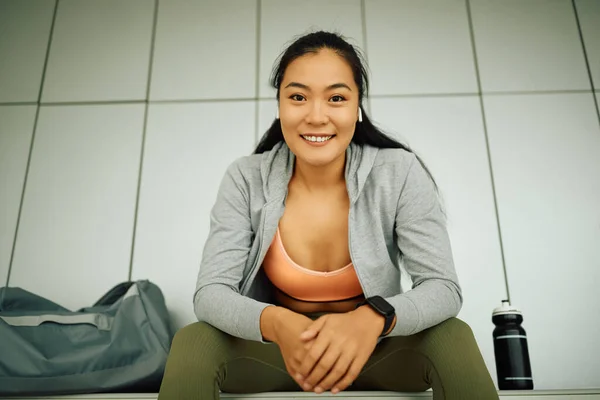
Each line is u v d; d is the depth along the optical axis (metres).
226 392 1.04
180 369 0.82
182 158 2.25
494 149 2.21
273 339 0.86
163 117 2.33
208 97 2.36
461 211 2.12
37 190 2.20
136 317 1.45
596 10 2.44
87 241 2.12
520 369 1.42
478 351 0.86
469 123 2.26
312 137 1.05
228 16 2.51
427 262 1.01
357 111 1.11
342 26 2.47
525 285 1.99
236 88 2.37
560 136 2.22
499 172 2.17
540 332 1.92
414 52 2.41
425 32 2.45
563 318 1.94
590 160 2.18
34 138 2.29
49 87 2.39
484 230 2.08
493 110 2.28
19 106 2.35
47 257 2.09
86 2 2.56
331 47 1.08
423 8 2.50
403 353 0.96
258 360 0.99
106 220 2.15
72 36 2.49
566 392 1.14
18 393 1.22
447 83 2.34
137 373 1.34
